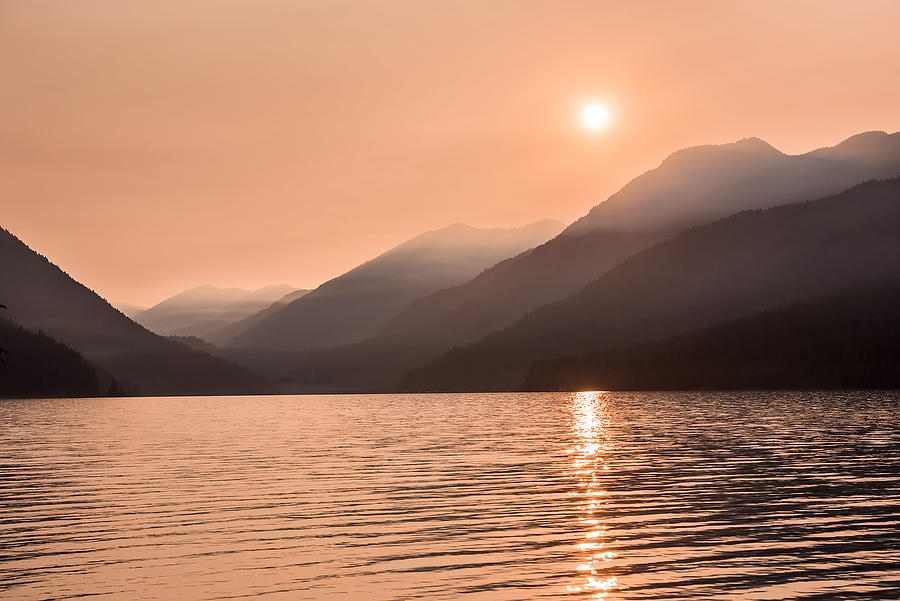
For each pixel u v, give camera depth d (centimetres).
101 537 3872
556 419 14512
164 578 3159
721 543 3572
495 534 3828
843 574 3070
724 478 5556
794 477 5522
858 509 4281
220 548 3631
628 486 5266
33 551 3597
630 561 3303
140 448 9025
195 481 5844
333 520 4241
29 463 7319
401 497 4969
